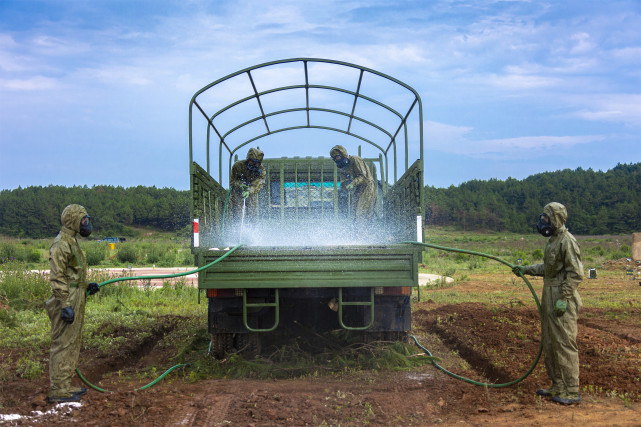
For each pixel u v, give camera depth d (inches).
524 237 3848.4
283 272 254.8
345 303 259.4
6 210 4867.1
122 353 312.3
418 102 282.4
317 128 417.4
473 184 6363.2
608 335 344.5
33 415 196.1
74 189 5703.7
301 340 309.6
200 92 288.0
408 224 315.6
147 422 189.8
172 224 5014.8
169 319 450.3
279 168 429.4
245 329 265.0
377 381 250.2
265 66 295.7
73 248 213.9
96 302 546.6
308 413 199.5
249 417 195.6
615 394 218.4
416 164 285.4
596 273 873.5
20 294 538.0
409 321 275.4
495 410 202.4
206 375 263.3
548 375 228.4
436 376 259.9
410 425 189.2
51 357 214.2
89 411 200.5
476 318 413.1
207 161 327.3
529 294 639.1
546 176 6299.2
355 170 350.0
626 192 5497.1
